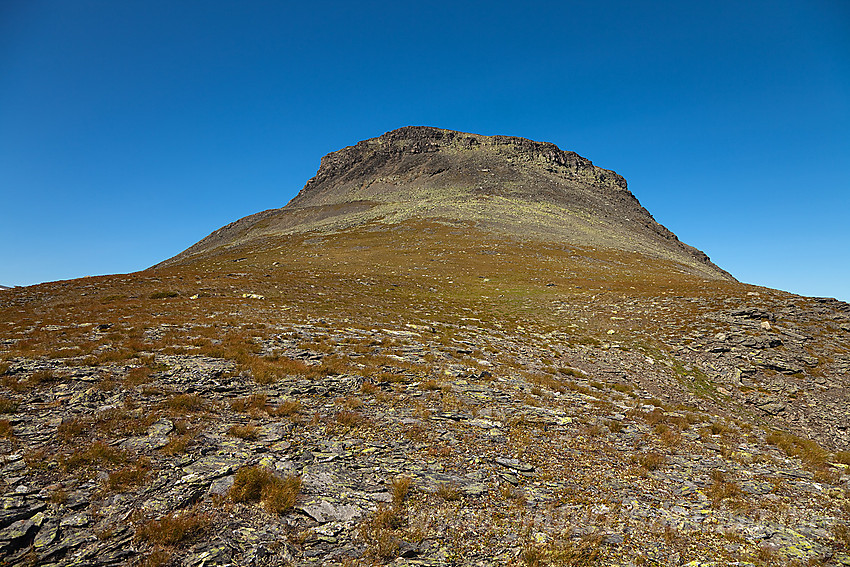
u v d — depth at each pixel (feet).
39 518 25.16
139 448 34.91
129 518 26.18
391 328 103.19
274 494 29.63
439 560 25.21
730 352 100.89
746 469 44.42
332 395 53.83
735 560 27.40
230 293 137.39
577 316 139.85
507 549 26.86
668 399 77.46
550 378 77.05
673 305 139.44
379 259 270.67
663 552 27.86
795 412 77.97
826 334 107.34
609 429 53.01
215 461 34.19
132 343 66.18
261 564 23.48
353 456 38.14
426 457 39.55
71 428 36.11
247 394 50.98
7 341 67.05
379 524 28.02
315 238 374.22
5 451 32.17
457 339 99.30
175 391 48.65
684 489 37.91
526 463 40.45
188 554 23.72
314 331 88.79
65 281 154.40
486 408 55.11
